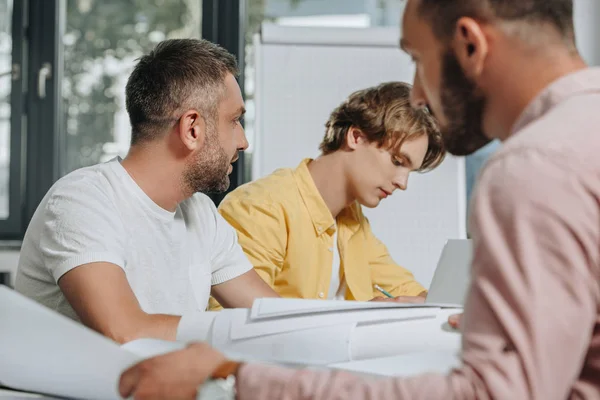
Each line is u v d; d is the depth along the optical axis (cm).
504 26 72
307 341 98
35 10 312
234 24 311
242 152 309
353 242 196
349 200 189
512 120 74
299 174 188
